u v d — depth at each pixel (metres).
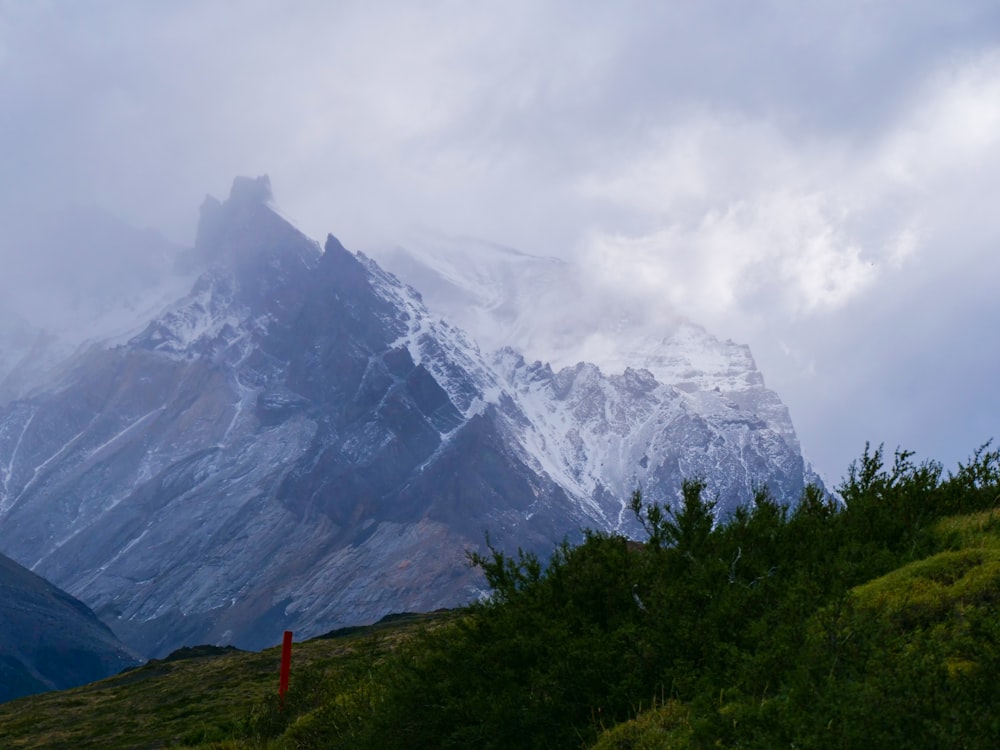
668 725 9.05
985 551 9.74
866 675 7.54
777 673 8.55
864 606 9.10
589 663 10.46
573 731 10.16
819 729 7.00
